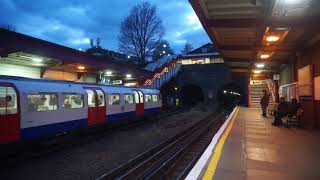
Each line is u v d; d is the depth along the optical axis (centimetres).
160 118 3400
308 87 1530
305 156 891
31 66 2800
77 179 1057
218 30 1414
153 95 3281
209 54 6419
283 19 1154
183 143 1761
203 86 5841
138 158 1298
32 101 1450
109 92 2270
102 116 2139
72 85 1830
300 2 971
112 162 1312
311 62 1527
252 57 2231
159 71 4909
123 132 2297
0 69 2492
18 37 2042
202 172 686
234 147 1023
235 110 2862
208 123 2927
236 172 718
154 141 1888
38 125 1481
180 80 5959
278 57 2238
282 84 2720
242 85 5544
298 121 1580
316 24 1135
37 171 1159
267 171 730
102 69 3288
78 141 1773
